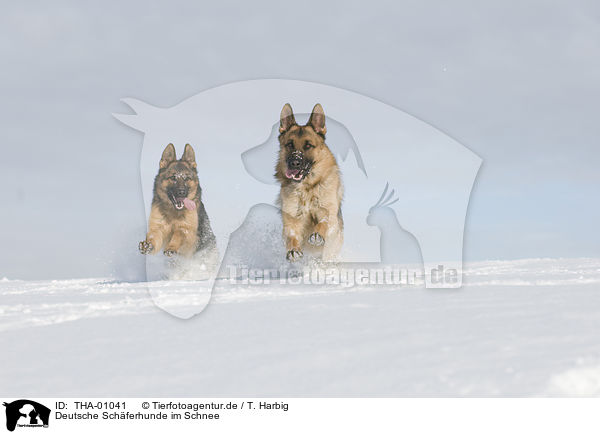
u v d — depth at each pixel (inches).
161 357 83.1
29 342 103.4
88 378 73.9
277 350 81.2
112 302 171.2
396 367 66.7
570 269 238.4
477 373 61.3
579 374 56.9
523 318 94.0
